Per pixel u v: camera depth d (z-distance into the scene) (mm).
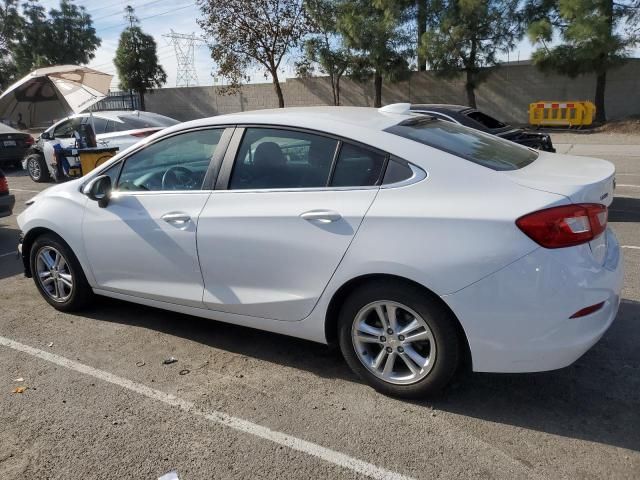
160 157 4082
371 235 3105
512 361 2928
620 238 6578
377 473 2703
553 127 20547
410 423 3090
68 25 43469
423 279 2971
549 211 2799
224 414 3242
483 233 2863
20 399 3457
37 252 4793
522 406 3217
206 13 23797
